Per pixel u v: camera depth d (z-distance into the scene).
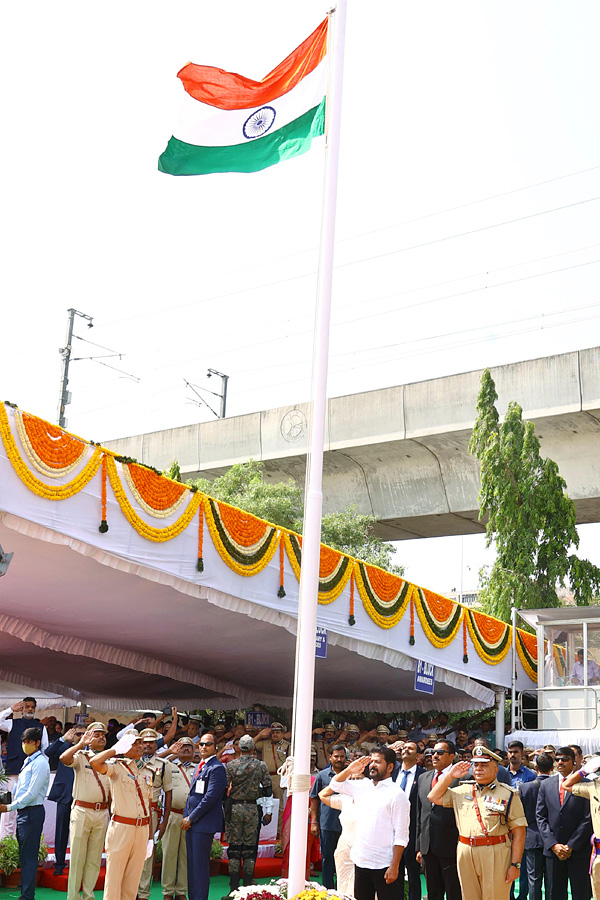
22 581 13.16
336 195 8.27
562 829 9.57
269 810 13.44
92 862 9.30
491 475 27.88
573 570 27.36
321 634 15.22
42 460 10.57
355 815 8.66
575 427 29.58
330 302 8.10
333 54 8.50
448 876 9.17
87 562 12.24
